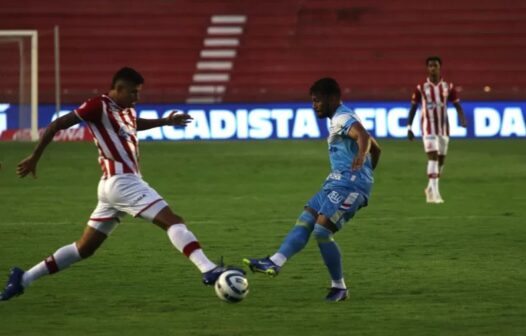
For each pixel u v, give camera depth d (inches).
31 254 1451.8
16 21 4596.5
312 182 2470.5
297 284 1199.6
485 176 2593.5
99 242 1063.6
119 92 1037.8
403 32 4571.9
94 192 2261.3
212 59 4503.0
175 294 1143.0
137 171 1049.5
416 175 2618.1
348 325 981.8
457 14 4613.7
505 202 2060.8
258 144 3582.7
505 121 3816.4
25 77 3646.7
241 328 969.5
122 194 1031.0
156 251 1455.5
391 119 3826.3
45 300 1111.0
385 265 1333.7
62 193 2245.3
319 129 3816.4
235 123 3823.8
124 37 4571.9
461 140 3727.9
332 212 1074.1
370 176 1103.6
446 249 1467.8
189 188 2351.1
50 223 1772.9
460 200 2097.7
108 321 1005.8
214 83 4419.3
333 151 1103.6
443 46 4530.0
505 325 978.1
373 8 4638.3
